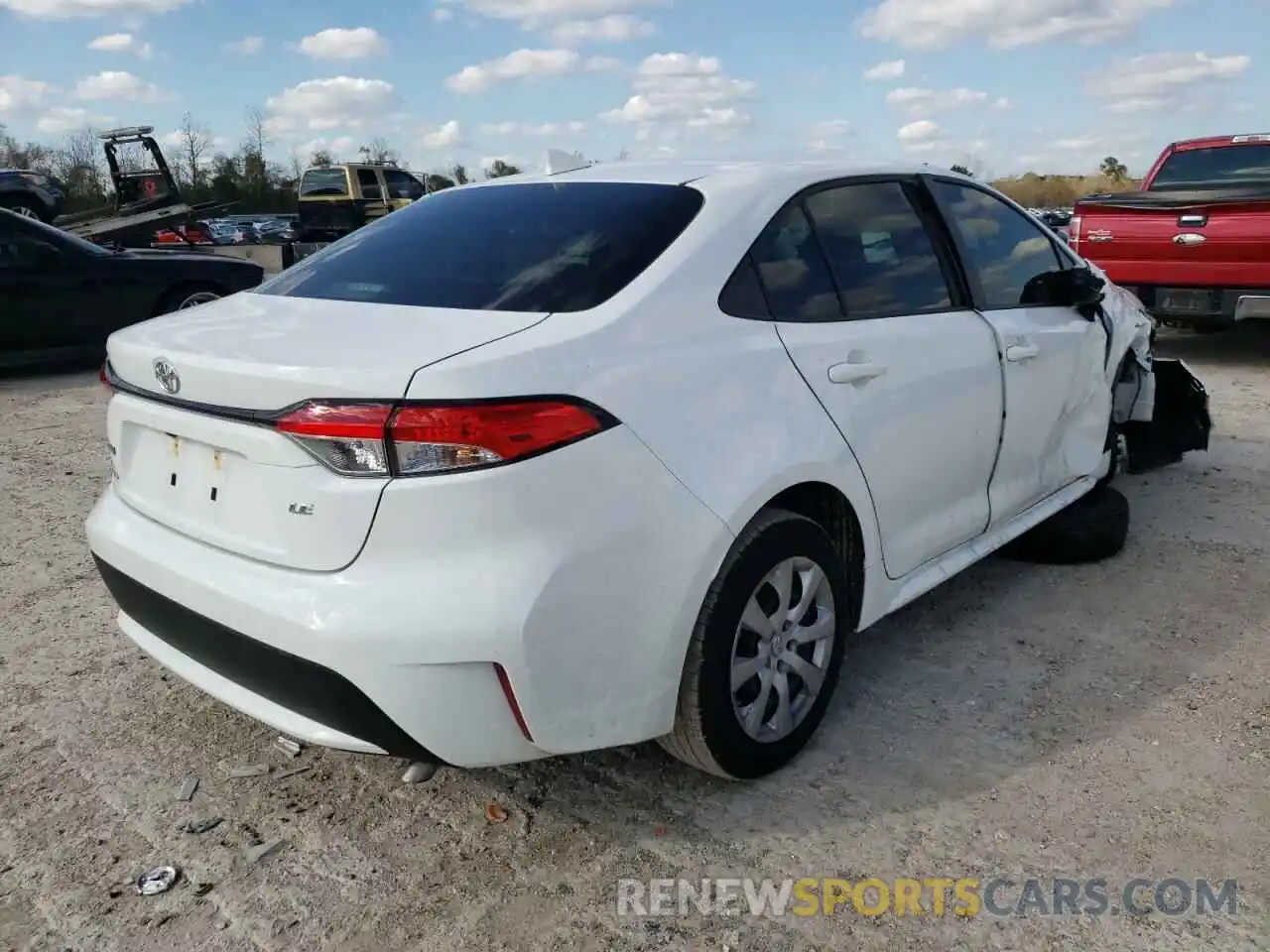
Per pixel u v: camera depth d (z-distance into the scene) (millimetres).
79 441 6590
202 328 2562
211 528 2387
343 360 2150
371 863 2480
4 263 8648
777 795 2715
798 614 2748
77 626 3777
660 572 2330
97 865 2473
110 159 17859
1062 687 3254
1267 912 2256
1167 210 7945
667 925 2258
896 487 3053
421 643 2080
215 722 3119
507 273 2625
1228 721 3029
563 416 2170
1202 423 5289
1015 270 3854
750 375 2580
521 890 2381
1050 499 4094
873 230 3205
